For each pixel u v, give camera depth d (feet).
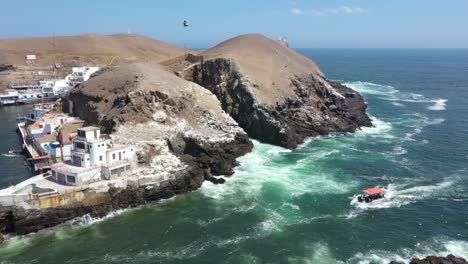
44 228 215.51
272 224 219.00
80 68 651.25
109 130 309.22
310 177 285.02
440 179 279.90
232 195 256.93
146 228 215.72
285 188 265.95
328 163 313.94
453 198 248.93
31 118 445.37
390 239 203.10
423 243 199.11
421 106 554.05
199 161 290.35
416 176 285.64
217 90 412.57
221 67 432.25
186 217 227.81
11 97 597.52
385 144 364.99
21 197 212.84
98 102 357.61
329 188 266.16
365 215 228.43
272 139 363.97
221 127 343.46
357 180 279.28
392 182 275.39
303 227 215.72
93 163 244.22
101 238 205.98
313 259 186.50
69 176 234.58
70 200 224.74
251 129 378.53
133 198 242.37
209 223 220.43
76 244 200.54
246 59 464.65
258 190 263.49
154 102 329.93
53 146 300.61
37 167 284.00
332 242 201.05
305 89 453.99
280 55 518.78
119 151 253.65
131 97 325.83
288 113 402.31
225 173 288.71
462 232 209.46
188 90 371.97
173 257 188.75
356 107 487.20
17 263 184.34
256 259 186.80
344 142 371.56
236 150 328.90
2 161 322.14
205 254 191.01
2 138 399.65
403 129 422.00
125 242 201.98
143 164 265.54
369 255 189.37
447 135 396.57
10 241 204.23
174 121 326.24
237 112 392.47
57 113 402.52
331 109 450.30
